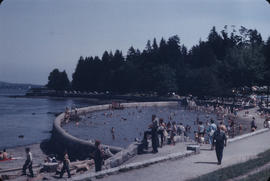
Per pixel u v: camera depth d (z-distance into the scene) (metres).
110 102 166.00
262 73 124.44
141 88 165.50
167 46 176.75
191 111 104.00
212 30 176.88
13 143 54.12
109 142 48.53
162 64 165.38
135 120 80.38
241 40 171.75
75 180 14.30
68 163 23.72
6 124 82.88
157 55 177.75
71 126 68.50
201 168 17.09
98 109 105.62
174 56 172.12
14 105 157.12
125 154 19.64
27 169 28.53
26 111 123.19
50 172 26.77
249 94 126.62
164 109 112.12
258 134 31.16
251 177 13.39
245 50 127.94
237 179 13.64
